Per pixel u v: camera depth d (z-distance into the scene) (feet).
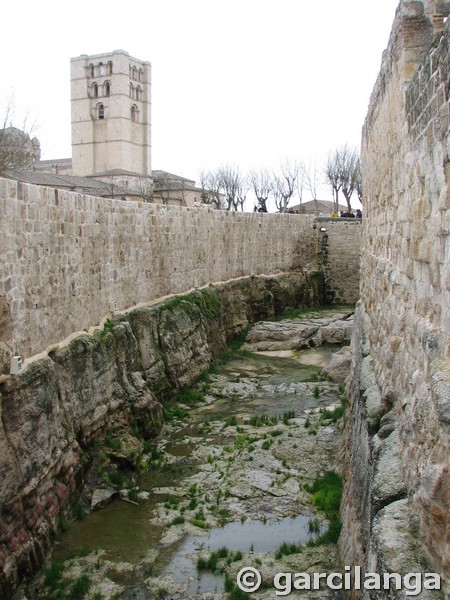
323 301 126.41
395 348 25.14
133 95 307.58
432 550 15.12
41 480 33.06
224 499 39.68
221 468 44.68
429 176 18.85
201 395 62.64
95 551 33.32
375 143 39.50
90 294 47.11
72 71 302.25
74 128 305.73
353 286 126.41
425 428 17.03
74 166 308.19
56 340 39.68
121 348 50.47
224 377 70.95
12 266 32.76
